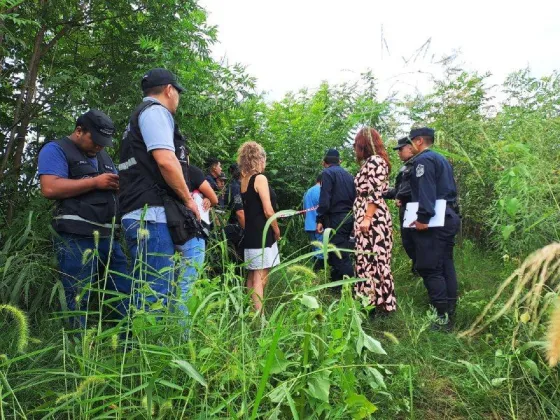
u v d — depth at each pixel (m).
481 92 6.18
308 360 1.95
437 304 3.63
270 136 7.50
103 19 4.72
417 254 3.75
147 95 2.76
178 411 1.65
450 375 2.65
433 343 3.06
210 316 1.96
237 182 4.57
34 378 1.96
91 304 2.86
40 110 4.31
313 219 5.56
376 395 2.32
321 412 1.82
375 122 2.40
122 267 3.00
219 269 3.62
